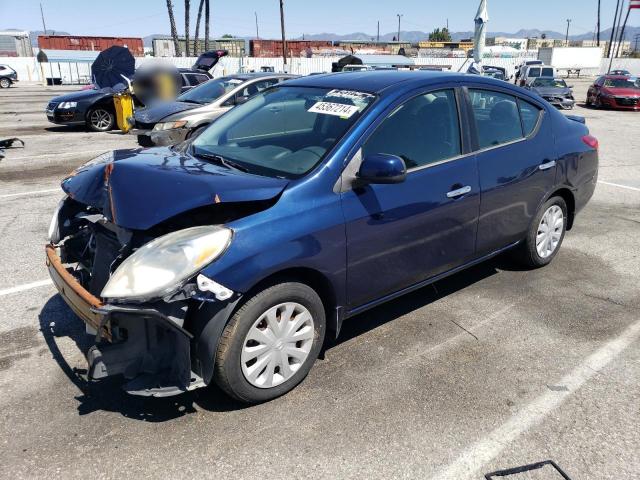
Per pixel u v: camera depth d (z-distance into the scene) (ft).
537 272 16.01
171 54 165.17
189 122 31.12
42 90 105.29
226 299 8.64
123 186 9.54
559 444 8.94
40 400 9.89
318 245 9.68
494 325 12.86
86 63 132.87
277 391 9.85
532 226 15.03
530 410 9.77
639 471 8.39
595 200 24.84
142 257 8.41
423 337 12.28
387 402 9.94
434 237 11.90
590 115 65.26
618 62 176.35
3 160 32.50
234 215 9.34
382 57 93.97
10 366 10.96
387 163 9.70
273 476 8.19
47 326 12.57
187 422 9.34
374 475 8.23
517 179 13.74
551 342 12.11
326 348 11.77
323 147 10.52
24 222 20.31
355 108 11.14
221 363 9.03
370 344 11.94
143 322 8.61
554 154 14.90
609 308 13.79
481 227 13.09
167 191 9.13
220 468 8.32
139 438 8.94
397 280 11.48
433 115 12.00
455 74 12.95
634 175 30.35
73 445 8.77
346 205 10.13
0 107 67.31
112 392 10.15
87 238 11.73
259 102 13.28
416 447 8.82
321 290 10.46
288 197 9.57
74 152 35.40
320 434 9.08
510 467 8.43
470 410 9.75
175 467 8.33
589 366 11.18
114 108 45.98
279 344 9.68
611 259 17.20
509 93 14.06
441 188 11.78
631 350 11.79
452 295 14.46
